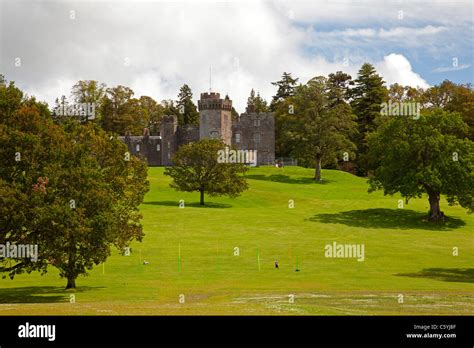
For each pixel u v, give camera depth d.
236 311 32.56
